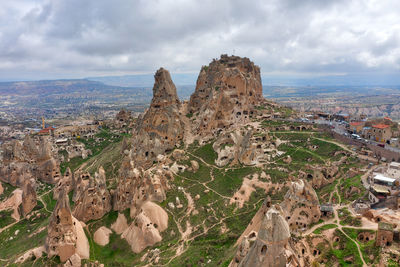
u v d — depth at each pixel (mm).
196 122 174250
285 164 134000
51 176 171625
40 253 96625
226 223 107000
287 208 92125
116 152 194000
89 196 118625
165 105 165625
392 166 107688
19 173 161250
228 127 172000
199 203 119875
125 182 122875
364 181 107562
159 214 113000
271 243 50719
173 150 159875
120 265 95312
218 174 136375
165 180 129750
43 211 140750
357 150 138250
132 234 106500
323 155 139750
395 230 71688
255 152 139875
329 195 107688
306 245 79750
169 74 190750
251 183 123938
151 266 89812
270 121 178500
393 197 88562
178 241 102500
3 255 109000
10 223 133875
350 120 193250
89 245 104188
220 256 86188
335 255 76000
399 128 160125
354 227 81750
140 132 165750
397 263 65438
